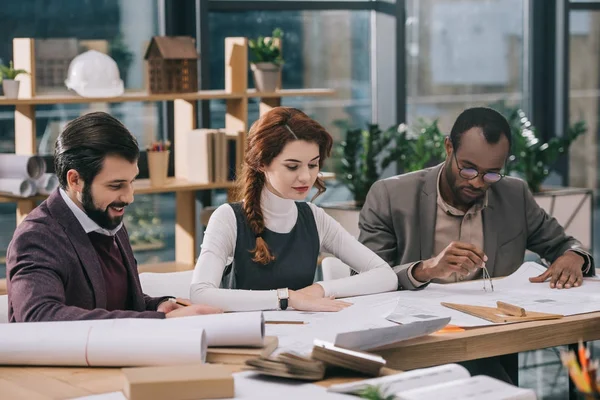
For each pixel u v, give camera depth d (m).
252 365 2.08
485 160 3.29
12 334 2.22
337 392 1.96
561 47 6.70
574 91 6.94
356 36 6.09
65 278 2.54
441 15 6.38
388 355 2.37
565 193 5.98
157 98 4.88
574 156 7.02
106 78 4.74
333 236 3.17
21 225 2.58
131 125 5.47
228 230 2.99
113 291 2.71
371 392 1.86
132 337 2.17
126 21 5.41
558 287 3.14
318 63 6.00
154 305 2.80
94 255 2.62
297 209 3.12
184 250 5.39
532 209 3.59
